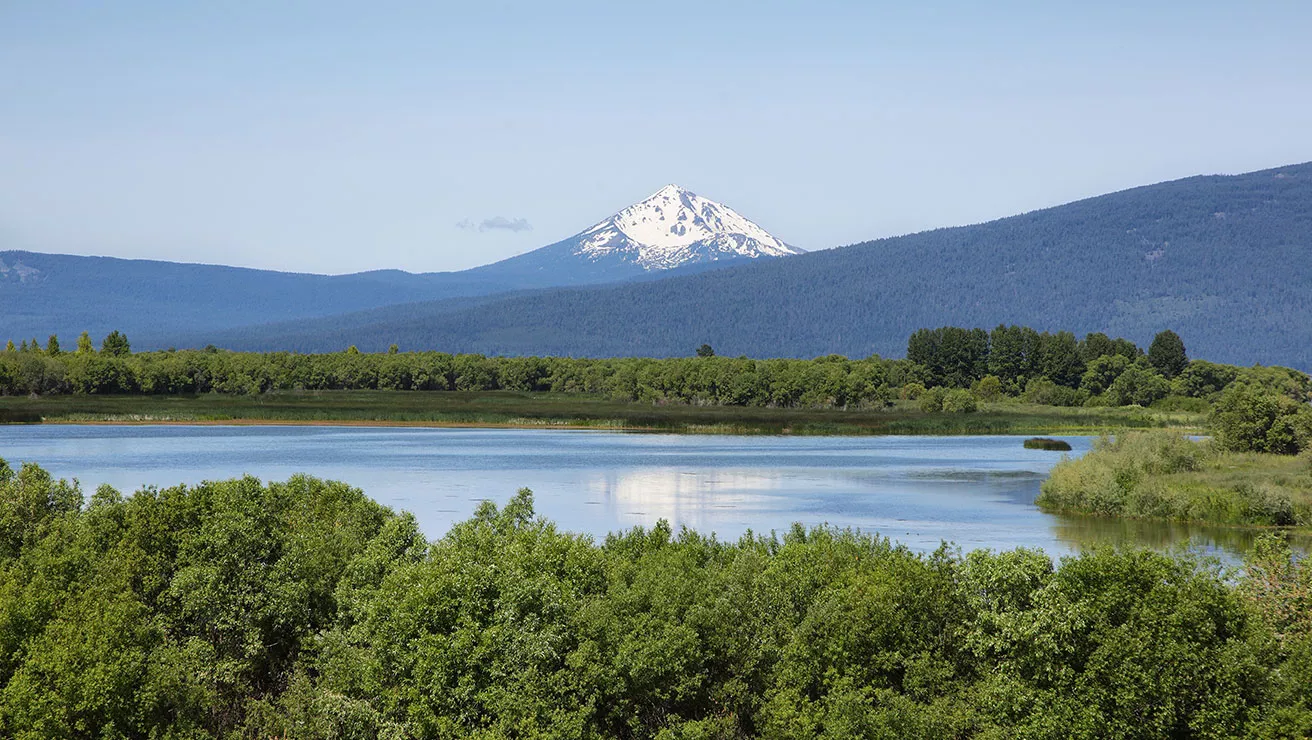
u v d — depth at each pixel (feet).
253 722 160.56
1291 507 358.43
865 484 491.72
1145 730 135.33
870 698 149.69
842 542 196.95
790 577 168.25
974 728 148.97
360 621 164.66
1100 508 386.52
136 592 169.58
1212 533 344.08
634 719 154.20
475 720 150.92
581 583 169.89
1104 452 447.01
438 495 433.89
